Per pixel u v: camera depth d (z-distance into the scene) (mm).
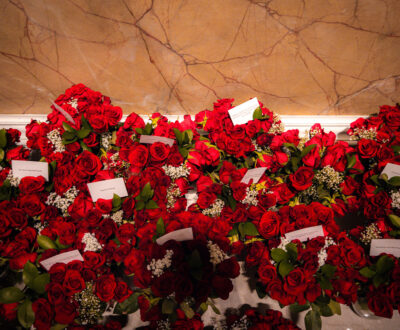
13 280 1235
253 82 1381
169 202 1164
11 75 1324
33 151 1471
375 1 1086
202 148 1180
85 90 1259
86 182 1140
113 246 1043
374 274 1002
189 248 955
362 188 1112
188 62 1296
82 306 991
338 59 1280
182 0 1087
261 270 1004
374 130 1205
